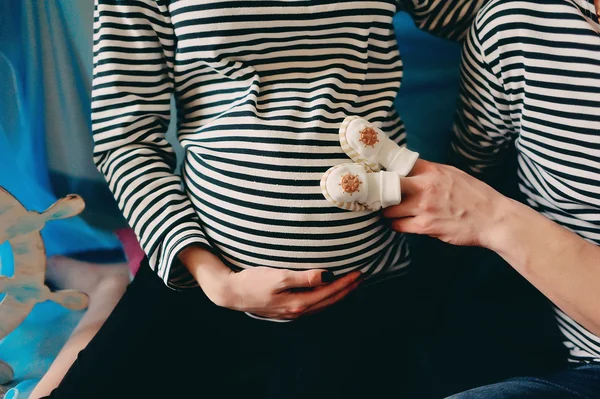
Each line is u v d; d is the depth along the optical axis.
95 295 0.92
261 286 0.70
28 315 0.90
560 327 0.84
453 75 1.01
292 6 0.70
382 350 0.83
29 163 0.88
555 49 0.70
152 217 0.74
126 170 0.76
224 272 0.73
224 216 0.73
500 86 0.77
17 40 0.80
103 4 0.72
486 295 0.97
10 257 0.86
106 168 0.78
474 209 0.71
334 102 0.73
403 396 0.83
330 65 0.75
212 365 0.79
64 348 0.84
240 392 0.79
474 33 0.78
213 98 0.77
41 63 0.83
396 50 0.81
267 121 0.71
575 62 0.69
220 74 0.75
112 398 0.72
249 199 0.71
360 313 0.82
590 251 0.69
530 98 0.73
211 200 0.74
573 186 0.73
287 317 0.75
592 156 0.71
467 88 0.83
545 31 0.70
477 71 0.79
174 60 0.77
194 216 0.76
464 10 0.82
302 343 0.79
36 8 0.80
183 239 0.72
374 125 0.72
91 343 0.77
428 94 1.03
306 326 0.80
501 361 0.87
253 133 0.71
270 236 0.71
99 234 0.96
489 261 0.98
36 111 0.85
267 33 0.71
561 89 0.70
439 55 0.99
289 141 0.70
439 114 1.05
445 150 1.07
